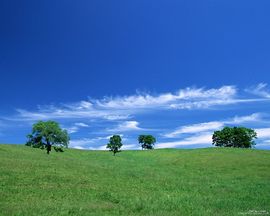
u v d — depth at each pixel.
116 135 152.62
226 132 171.88
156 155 142.88
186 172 64.56
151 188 37.38
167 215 23.53
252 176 58.56
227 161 85.69
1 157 59.34
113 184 38.44
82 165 59.00
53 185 34.72
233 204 28.50
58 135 111.75
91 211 23.88
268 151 108.81
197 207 26.69
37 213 22.16
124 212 24.12
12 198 27.23
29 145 112.25
